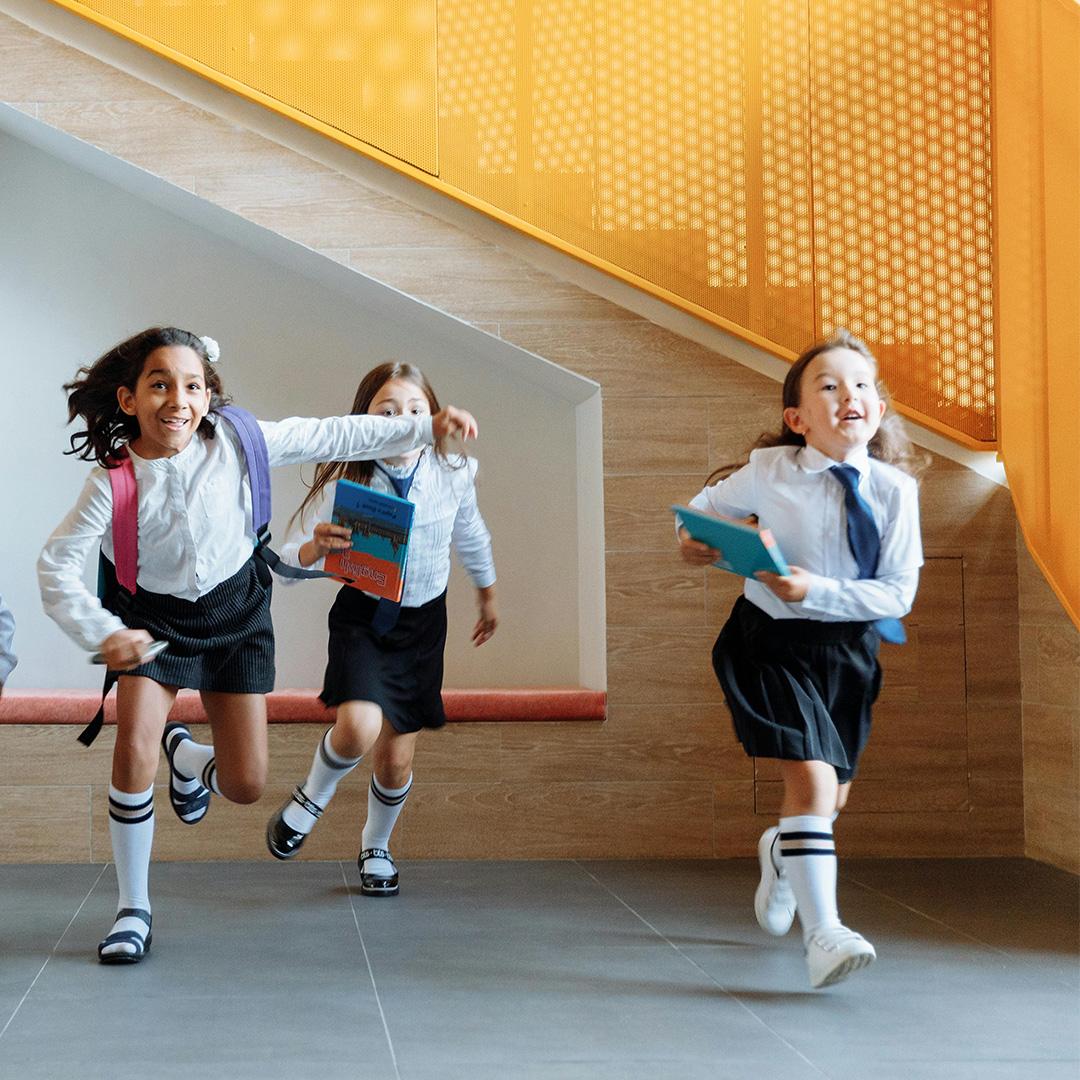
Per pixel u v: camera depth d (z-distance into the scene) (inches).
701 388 146.9
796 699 94.2
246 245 160.7
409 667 124.1
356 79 143.8
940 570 147.1
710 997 89.5
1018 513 141.9
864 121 145.0
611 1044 78.7
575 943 105.1
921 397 145.4
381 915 115.4
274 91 143.2
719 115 144.9
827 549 96.5
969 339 145.6
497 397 168.1
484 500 167.8
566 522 168.4
